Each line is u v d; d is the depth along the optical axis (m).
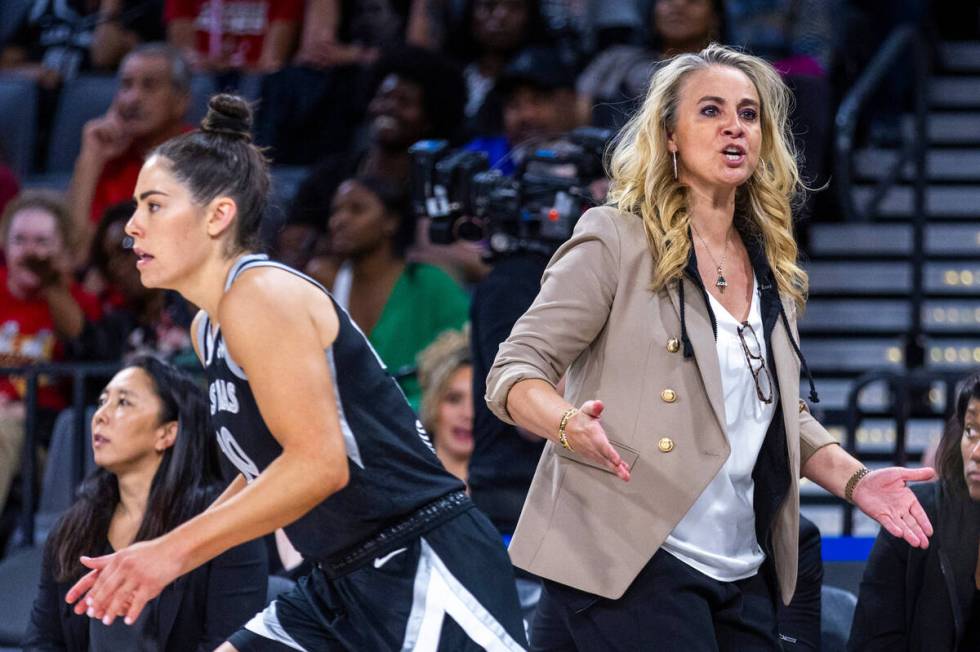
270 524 6.45
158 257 6.88
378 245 14.54
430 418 12.32
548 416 6.95
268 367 6.55
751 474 7.58
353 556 7.02
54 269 15.09
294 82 19.08
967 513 8.61
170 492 9.47
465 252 15.88
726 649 7.53
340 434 6.59
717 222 7.64
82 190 17.28
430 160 11.96
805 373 7.80
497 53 18.97
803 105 18.86
